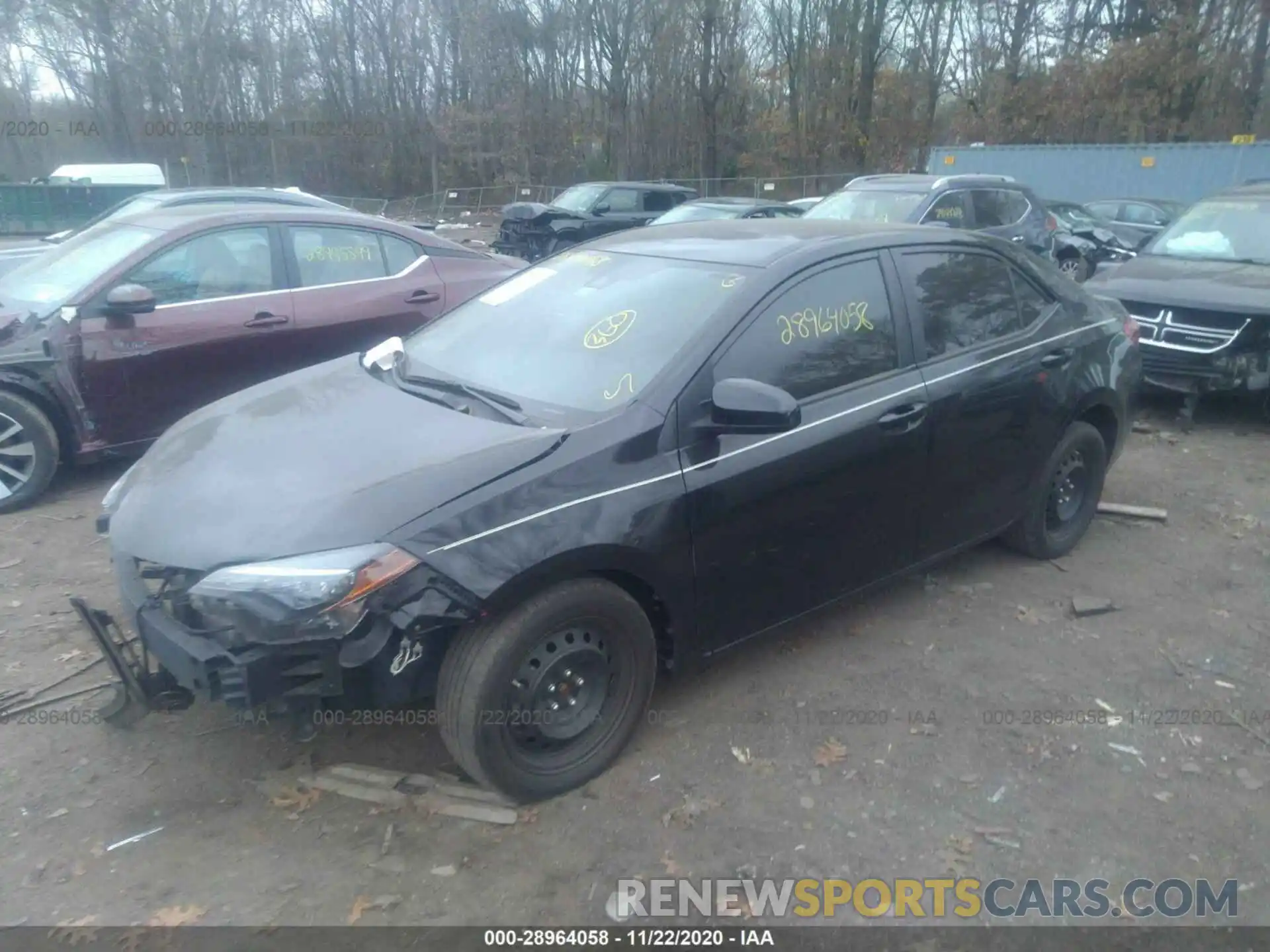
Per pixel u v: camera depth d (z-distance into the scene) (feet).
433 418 11.57
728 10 138.92
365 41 145.38
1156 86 108.37
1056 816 10.72
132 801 10.89
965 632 14.55
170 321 19.86
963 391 13.94
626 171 146.30
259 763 11.54
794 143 142.51
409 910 9.42
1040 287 15.99
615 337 12.28
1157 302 24.76
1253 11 105.70
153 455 12.16
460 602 9.64
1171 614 15.17
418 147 149.38
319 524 9.66
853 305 13.11
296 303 21.50
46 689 12.94
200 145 134.21
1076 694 13.00
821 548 12.76
